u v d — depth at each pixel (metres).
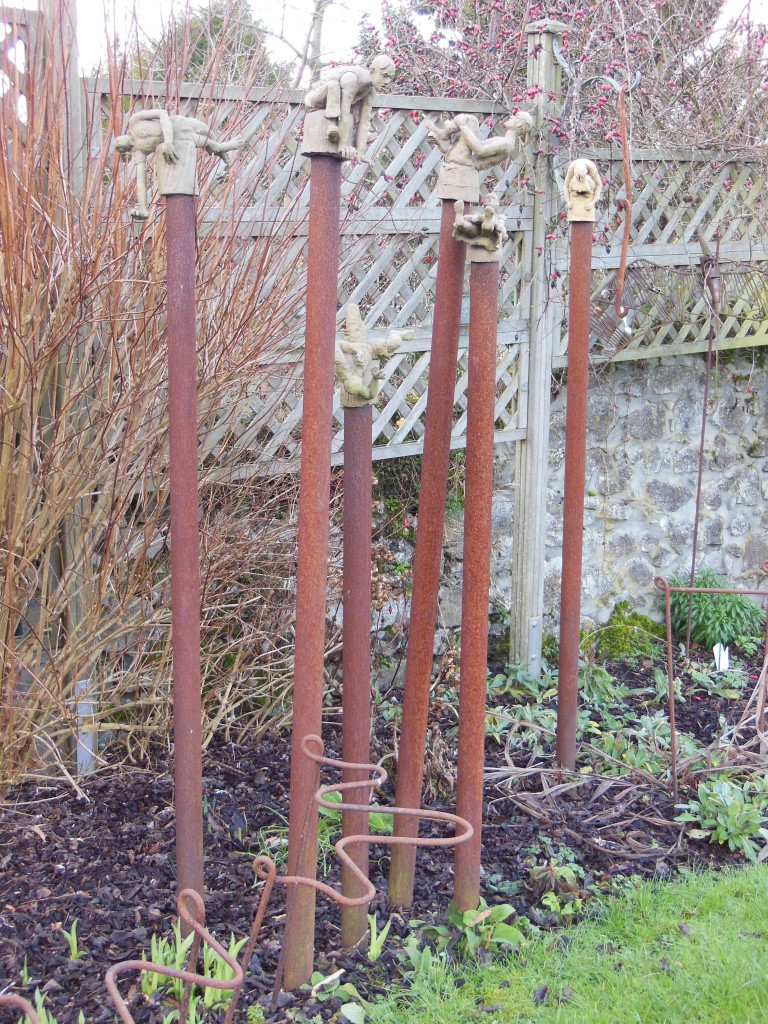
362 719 2.08
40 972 2.04
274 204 3.10
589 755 3.36
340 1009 1.93
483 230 2.02
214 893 2.34
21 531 2.65
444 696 3.64
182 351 1.85
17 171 2.43
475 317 2.08
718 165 4.62
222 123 2.96
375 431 3.56
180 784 1.97
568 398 3.08
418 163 3.77
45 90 2.47
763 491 5.18
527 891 2.46
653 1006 2.03
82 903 2.29
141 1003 1.92
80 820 2.71
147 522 2.86
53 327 2.52
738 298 4.82
